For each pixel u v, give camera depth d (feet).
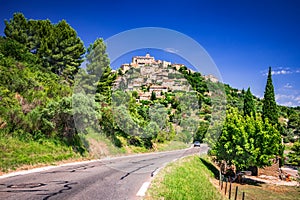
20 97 40.55
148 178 18.52
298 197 37.47
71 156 32.76
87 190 16.22
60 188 16.69
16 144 31.14
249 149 40.47
